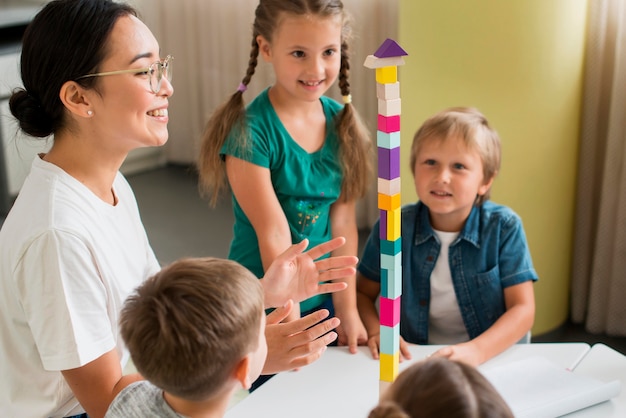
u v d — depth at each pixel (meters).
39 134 1.22
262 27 1.66
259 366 1.04
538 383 1.28
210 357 0.94
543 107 2.18
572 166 2.34
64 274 1.13
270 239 1.66
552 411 1.22
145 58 1.19
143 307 0.95
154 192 3.61
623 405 1.27
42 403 1.22
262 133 1.66
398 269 1.14
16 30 3.39
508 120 2.17
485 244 1.66
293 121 1.68
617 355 1.43
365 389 1.34
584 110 2.38
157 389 1.03
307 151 1.70
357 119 1.75
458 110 1.69
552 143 2.23
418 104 2.24
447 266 1.68
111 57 1.16
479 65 2.14
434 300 1.70
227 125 1.67
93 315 1.16
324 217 1.75
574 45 2.19
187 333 0.93
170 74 1.25
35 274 1.13
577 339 2.44
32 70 1.17
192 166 3.81
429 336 1.73
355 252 1.79
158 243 3.11
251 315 0.97
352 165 1.74
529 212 2.26
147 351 0.94
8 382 1.21
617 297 2.42
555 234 2.34
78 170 1.22
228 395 1.00
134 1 3.47
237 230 1.77
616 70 2.25
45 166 1.20
